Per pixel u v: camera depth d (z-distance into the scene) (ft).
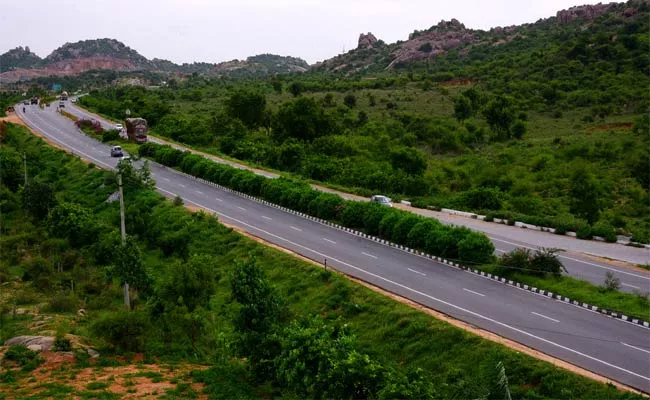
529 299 79.36
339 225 123.65
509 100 292.81
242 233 119.55
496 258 95.45
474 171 193.77
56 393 52.65
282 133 240.94
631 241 111.04
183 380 58.80
